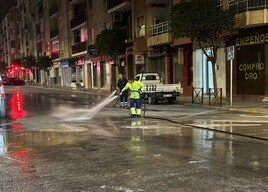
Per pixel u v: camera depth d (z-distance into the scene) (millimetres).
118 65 40688
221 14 21016
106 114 18641
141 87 17297
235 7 22641
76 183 6766
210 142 10523
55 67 74688
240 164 7922
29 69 91812
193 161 8242
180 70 32625
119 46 38094
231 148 9648
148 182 6730
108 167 7848
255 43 23516
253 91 24047
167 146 10008
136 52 38312
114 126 14125
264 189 6219
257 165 7824
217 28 21172
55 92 44719
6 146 10438
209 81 28609
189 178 6930
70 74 66062
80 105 24891
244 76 24734
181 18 21312
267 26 22531
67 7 63531
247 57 24406
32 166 8086
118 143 10562
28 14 97000
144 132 12523
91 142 10805
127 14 43688
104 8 46688
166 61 34125
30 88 57750
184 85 31766
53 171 7629
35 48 90500
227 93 26266
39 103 26922
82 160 8523
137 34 38062
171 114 17797
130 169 7648
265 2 21750
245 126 13359
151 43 33875
